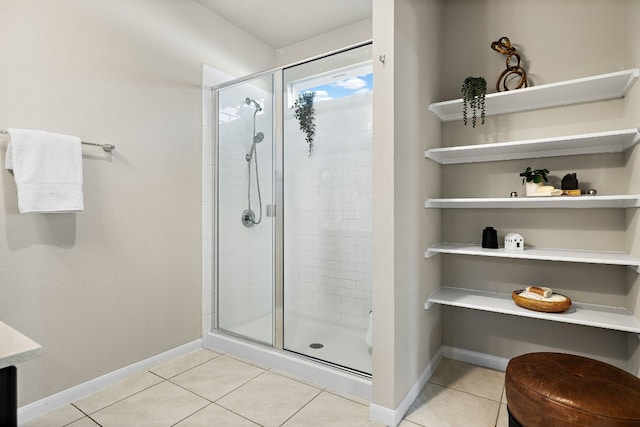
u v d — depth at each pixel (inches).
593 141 76.9
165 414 73.8
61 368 77.2
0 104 68.5
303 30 128.1
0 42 68.4
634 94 71.6
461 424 70.8
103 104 85.0
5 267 69.3
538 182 83.0
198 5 110.5
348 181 103.3
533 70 89.4
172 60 101.9
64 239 77.8
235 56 123.6
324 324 108.3
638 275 71.8
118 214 88.0
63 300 77.7
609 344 83.0
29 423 70.6
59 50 77.1
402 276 74.3
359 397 80.3
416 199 82.8
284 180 105.8
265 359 96.8
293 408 76.0
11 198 69.9
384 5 70.4
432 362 94.0
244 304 108.0
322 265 108.5
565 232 86.6
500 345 95.7
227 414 73.8
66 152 74.1
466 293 96.0
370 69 95.4
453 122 101.3
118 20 88.5
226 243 112.3
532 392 55.9
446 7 102.1
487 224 96.8
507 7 93.3
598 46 81.7
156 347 96.8
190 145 106.7
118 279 88.0
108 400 79.0
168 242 100.0
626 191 78.4
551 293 81.7
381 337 71.4
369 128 99.0
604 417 48.6
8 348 30.9
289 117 105.7
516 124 92.0
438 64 99.8
